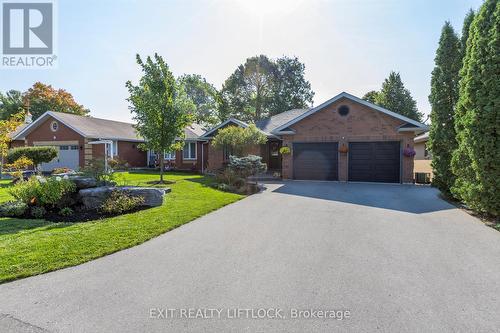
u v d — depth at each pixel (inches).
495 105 250.2
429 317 110.6
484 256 173.9
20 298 124.6
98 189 315.0
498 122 251.6
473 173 287.1
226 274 149.1
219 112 1496.1
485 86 258.2
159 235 216.2
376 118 588.1
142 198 313.9
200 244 196.5
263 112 1513.3
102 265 160.1
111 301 122.5
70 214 280.4
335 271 152.6
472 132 269.0
